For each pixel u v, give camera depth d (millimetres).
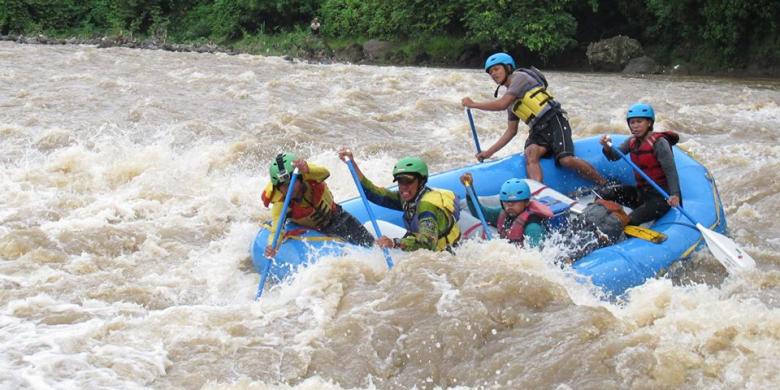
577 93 27562
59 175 15383
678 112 23641
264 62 34719
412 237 9555
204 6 60781
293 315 8742
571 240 10250
